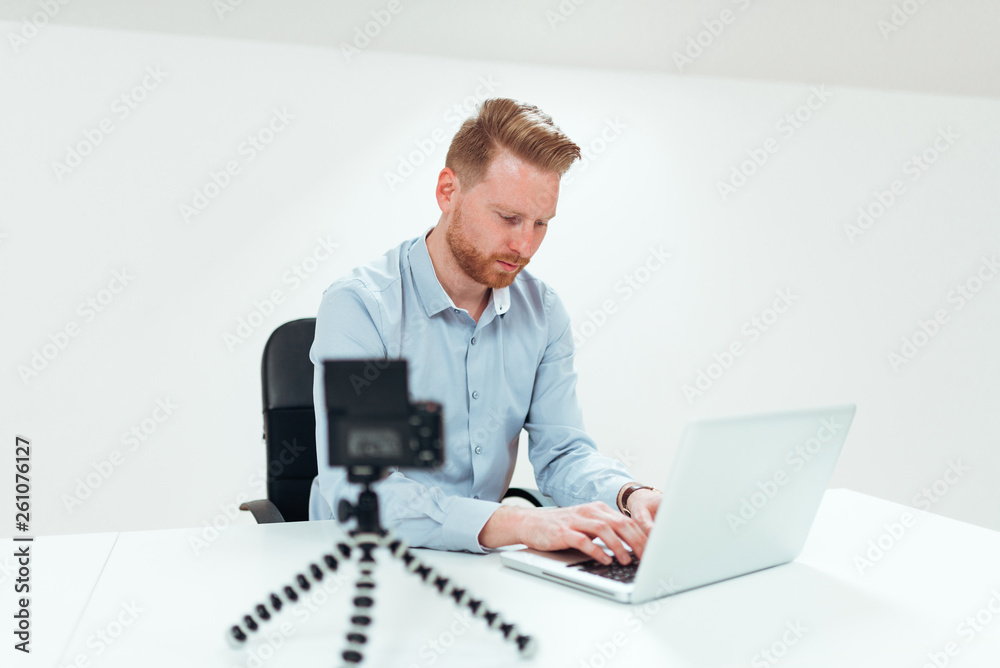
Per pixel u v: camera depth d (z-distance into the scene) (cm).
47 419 298
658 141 351
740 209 362
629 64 345
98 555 122
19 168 292
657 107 350
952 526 144
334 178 320
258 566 117
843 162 371
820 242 371
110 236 301
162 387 308
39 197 294
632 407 353
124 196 302
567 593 105
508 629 85
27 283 295
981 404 392
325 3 306
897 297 381
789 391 371
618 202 348
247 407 315
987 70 367
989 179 386
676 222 355
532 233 148
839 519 149
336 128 319
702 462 95
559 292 345
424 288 162
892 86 372
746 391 366
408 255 165
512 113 142
